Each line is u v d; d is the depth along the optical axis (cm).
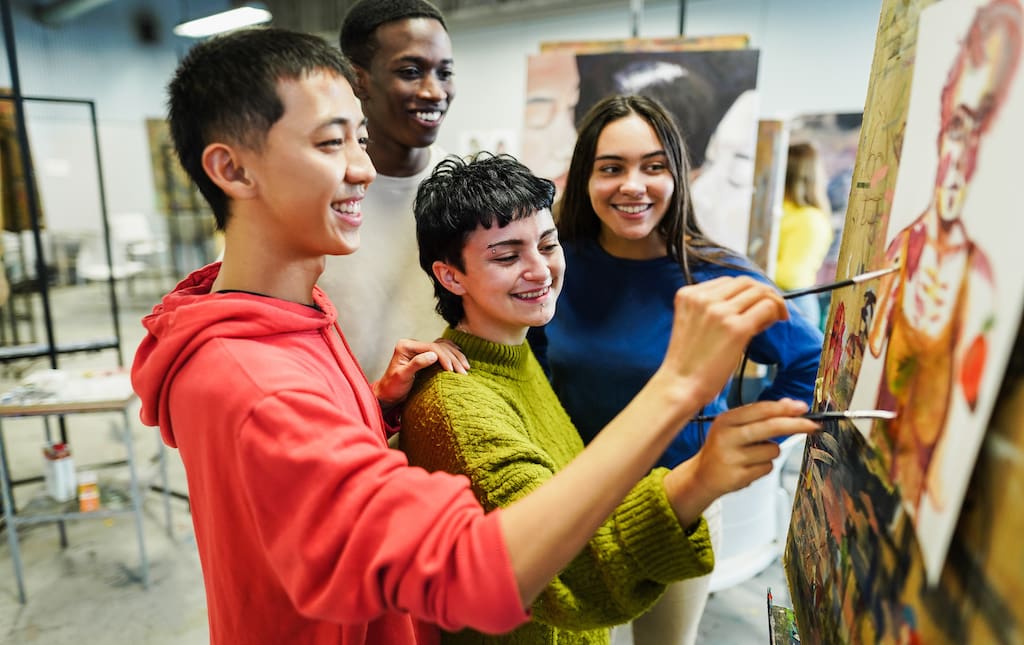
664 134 122
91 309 677
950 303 46
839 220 332
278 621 63
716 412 134
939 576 42
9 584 234
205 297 62
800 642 75
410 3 124
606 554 70
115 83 722
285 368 57
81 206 729
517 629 86
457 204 82
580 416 135
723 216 242
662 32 497
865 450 61
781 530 220
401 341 90
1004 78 42
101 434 377
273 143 57
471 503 52
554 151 269
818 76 442
